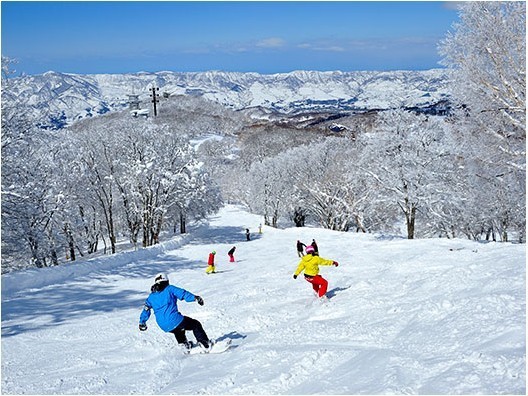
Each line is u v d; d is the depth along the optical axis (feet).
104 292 54.54
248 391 16.56
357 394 13.47
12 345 30.58
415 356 15.98
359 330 22.40
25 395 20.30
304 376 17.11
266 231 176.55
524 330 15.42
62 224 130.11
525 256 31.37
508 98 60.39
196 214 168.66
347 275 46.98
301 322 27.94
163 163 140.46
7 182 73.97
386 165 119.03
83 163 132.26
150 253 100.07
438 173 115.24
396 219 192.95
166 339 28.91
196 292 49.80
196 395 17.19
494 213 108.58
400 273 40.81
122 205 144.46
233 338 27.12
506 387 11.50
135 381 20.66
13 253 92.73
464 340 16.30
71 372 23.39
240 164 439.22
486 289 23.77
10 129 72.02
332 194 188.85
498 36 57.88
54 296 51.62
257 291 43.78
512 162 64.95
